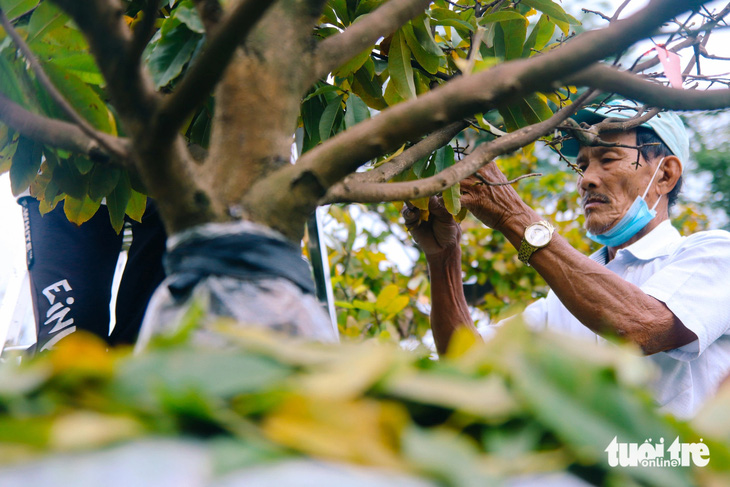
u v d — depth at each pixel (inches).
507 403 17.3
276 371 18.0
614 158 79.3
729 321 68.1
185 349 18.3
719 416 19.8
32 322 76.5
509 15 56.3
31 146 48.4
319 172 27.9
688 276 68.4
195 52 46.7
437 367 18.8
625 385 18.3
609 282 67.1
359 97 59.2
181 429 15.9
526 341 18.7
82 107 41.7
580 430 16.7
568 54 24.9
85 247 67.3
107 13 23.6
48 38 41.7
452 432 17.2
